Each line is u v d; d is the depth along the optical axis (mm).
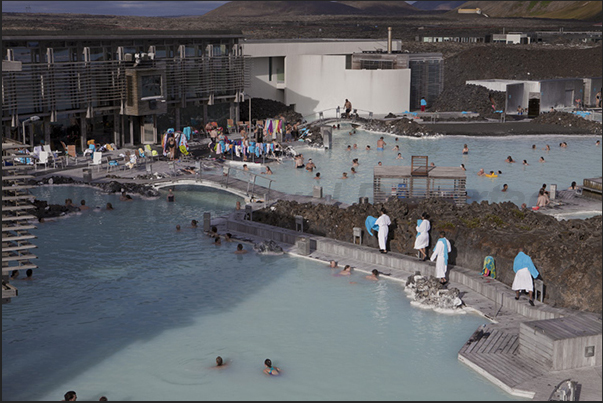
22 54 43094
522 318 21062
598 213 33438
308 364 18328
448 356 18844
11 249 19016
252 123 62375
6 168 20297
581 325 18453
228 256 27891
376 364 18344
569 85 77250
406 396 16578
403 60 71438
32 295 23438
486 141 57094
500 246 23953
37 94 44031
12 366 18297
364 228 28406
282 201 32906
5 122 42781
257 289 24125
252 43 66250
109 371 18000
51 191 39250
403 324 21047
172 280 25016
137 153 45844
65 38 44688
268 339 19953
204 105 58219
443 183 35938
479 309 21891
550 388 16656
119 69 48562
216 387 17062
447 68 96750
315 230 29906
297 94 71875
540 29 191250
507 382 16953
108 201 37250
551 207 34625
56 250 28406
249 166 46750
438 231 26000
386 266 26406
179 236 30672
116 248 28766
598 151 52375
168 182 40094
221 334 20312
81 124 48094
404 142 57000
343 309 22266
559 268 21516
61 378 17609
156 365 18328
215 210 35531
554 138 58438
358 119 65312
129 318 21547
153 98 50281
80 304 22688
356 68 74312
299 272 25969
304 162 48375
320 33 199500
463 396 16562
